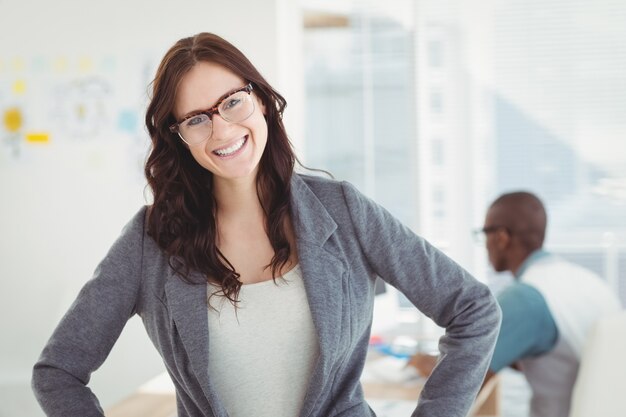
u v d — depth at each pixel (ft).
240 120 4.44
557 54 14.14
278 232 4.69
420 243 4.75
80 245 14.52
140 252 4.79
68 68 14.35
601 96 14.06
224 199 4.77
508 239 8.15
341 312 4.56
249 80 4.54
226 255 4.75
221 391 4.57
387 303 11.57
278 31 13.82
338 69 15.06
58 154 14.48
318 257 4.61
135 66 14.16
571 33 14.06
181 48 4.51
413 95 14.48
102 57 14.25
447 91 14.56
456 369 4.59
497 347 7.43
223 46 4.50
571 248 14.40
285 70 14.32
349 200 4.78
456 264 4.80
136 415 7.61
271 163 4.76
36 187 14.57
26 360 14.69
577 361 7.48
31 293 14.69
